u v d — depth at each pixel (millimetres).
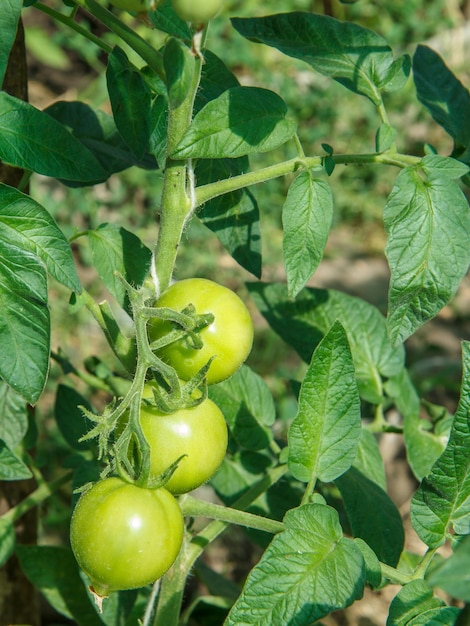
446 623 533
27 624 865
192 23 519
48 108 739
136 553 521
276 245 1680
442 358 1445
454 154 706
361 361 766
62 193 1647
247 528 756
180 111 562
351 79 644
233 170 670
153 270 604
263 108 573
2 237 547
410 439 746
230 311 581
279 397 1400
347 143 1885
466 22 2275
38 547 794
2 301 542
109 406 560
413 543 1167
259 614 522
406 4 2182
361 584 539
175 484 566
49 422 1281
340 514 771
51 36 1945
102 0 1603
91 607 792
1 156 563
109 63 616
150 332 589
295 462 594
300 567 536
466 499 571
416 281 588
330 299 772
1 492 807
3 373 540
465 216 588
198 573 921
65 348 1427
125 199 1707
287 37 660
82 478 751
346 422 594
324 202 590
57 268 554
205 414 566
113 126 743
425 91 717
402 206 585
